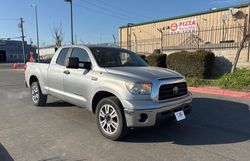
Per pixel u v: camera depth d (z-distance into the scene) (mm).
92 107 5449
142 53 24312
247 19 16594
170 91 4824
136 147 4602
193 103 8211
